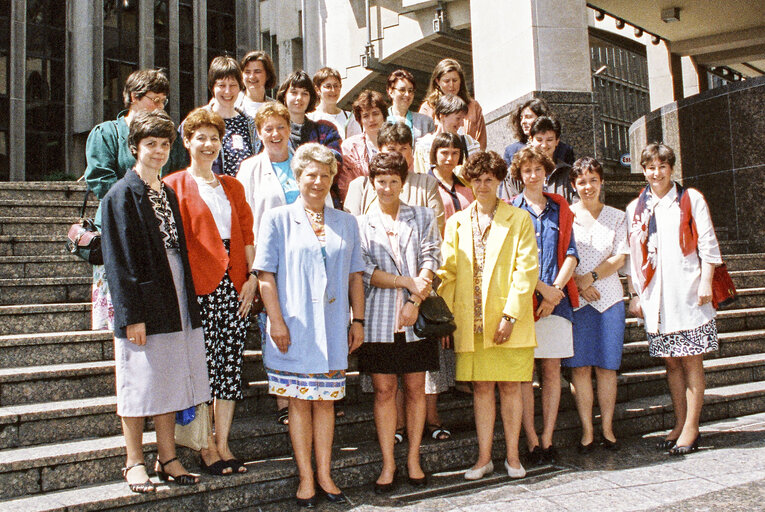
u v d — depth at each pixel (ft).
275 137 14.32
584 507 11.41
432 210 13.66
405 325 12.58
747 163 28.84
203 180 12.91
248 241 13.15
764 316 21.97
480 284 13.73
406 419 13.35
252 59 17.83
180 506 11.42
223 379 12.37
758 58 45.24
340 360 12.09
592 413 16.12
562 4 24.39
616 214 15.65
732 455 14.02
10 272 18.01
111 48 100.07
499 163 13.82
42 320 15.69
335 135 16.52
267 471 12.21
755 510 10.86
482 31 27.48
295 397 12.01
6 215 21.12
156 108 13.96
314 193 12.48
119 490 11.28
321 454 12.25
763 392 17.89
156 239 11.40
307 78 16.29
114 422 13.09
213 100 16.90
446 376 14.71
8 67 91.04
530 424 14.42
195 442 12.06
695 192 14.89
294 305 12.13
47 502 10.73
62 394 13.60
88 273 18.93
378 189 13.10
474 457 14.30
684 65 46.78
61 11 97.81
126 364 11.22
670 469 13.32
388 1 54.90
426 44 54.85
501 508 11.52
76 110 97.04
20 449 11.91
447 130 16.53
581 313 14.96
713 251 14.49
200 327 12.03
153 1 103.30
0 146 90.12
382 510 11.63
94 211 22.34
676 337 14.69
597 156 24.30
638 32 43.73
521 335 13.34
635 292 15.66
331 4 60.29
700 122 31.17
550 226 14.62
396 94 18.20
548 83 24.08
